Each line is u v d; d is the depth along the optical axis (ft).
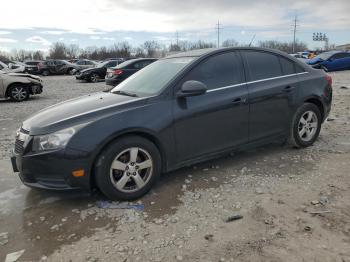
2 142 21.81
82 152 11.71
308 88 17.34
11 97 42.68
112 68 52.90
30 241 10.56
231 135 14.99
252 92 15.35
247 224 10.92
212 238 10.27
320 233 10.26
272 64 16.58
